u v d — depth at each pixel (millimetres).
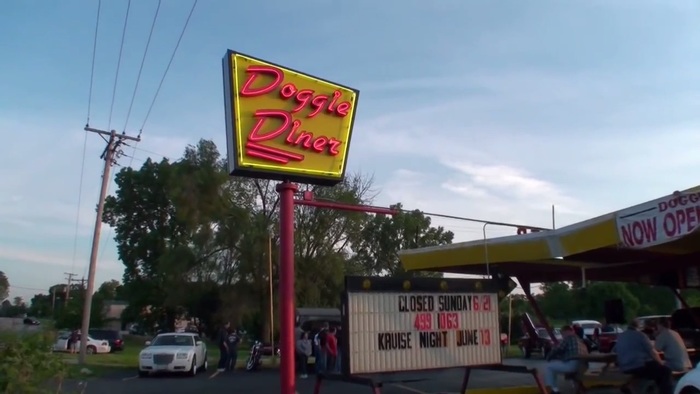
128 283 60750
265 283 41469
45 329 9508
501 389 14578
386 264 61812
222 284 42656
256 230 41625
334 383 20766
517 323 37875
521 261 14242
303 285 41938
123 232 61281
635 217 10289
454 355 12750
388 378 12930
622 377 14148
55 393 9531
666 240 9680
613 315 19312
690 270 16375
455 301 12969
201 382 22531
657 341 13547
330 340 22500
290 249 11875
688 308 18031
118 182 61281
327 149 12875
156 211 60938
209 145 44969
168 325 60625
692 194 9273
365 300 11891
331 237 43719
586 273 16953
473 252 14273
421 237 64062
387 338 11992
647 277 17125
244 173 11969
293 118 12570
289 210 12117
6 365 8664
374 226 61594
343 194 42969
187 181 42969
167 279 44250
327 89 13148
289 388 11289
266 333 40969
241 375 25734
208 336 51688
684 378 10797
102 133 33125
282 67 12656
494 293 13555
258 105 12234
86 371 25266
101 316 69188
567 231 12086
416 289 12492
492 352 13305
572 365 13727
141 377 24625
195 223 42625
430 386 18469
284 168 12242
